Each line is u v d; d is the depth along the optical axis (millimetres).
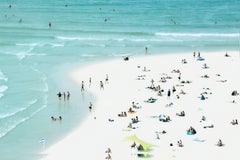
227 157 48344
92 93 69312
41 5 166375
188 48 102375
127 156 48250
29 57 90500
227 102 65250
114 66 85000
